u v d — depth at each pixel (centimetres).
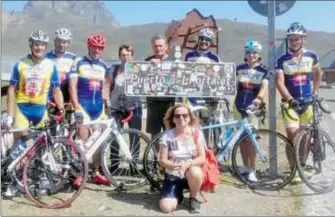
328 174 501
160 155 452
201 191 462
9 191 468
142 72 545
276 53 539
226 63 548
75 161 471
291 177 500
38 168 465
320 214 427
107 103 551
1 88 538
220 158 527
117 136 511
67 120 522
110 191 501
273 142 527
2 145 473
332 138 530
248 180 512
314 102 504
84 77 517
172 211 437
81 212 435
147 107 573
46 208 443
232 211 438
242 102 551
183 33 1028
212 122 542
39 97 491
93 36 518
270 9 525
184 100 562
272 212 435
